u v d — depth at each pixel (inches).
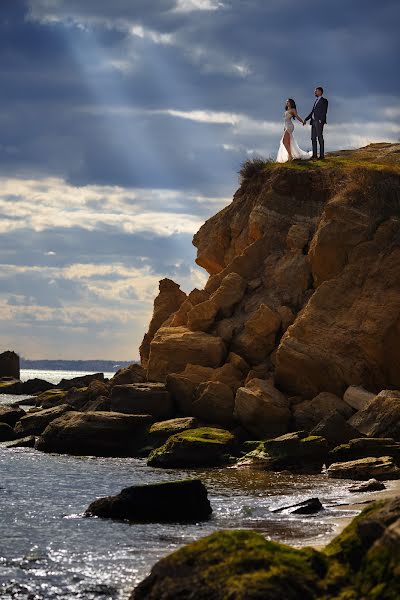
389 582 504.7
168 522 888.9
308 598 517.3
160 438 1466.5
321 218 1780.3
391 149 2089.1
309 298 1699.1
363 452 1277.1
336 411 1381.6
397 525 525.3
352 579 528.4
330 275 1683.1
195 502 904.3
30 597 628.1
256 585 513.0
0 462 1373.0
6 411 1780.3
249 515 914.7
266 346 1696.6
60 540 806.5
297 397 1574.8
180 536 819.4
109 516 918.4
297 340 1584.6
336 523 855.1
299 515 908.0
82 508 979.9
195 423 1502.2
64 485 1152.8
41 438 1540.4
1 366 3572.8
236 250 1994.3
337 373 1557.6
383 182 1736.0
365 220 1676.9
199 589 526.6
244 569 532.7
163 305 2129.7
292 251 1798.7
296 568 536.1
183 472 1269.7
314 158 1999.3
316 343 1574.8
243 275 1852.9
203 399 1557.6
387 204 1706.4
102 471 1283.2
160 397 1578.5
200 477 1214.9
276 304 1743.4
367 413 1384.1
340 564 544.7
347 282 1624.0
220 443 1354.6
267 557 539.8
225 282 1804.9
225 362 1710.1
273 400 1505.9
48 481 1185.4
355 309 1592.0
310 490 1088.8
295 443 1294.3
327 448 1300.4
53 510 965.8
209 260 2100.1
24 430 1683.1
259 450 1352.1
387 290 1587.1
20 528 861.2
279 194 1902.1
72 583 661.9
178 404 1596.9
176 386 1593.3
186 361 1717.5
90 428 1481.3
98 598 625.6
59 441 1499.8
